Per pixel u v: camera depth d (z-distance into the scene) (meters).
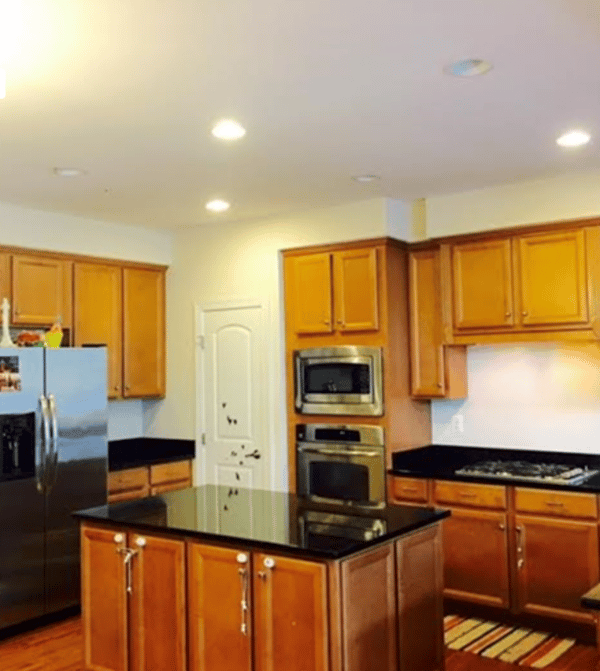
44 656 4.09
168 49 2.54
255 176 4.28
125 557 3.24
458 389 5.08
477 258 4.73
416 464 5.10
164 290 6.06
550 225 4.44
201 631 3.00
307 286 5.27
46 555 4.55
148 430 6.20
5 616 4.34
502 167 4.17
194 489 4.05
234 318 5.67
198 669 3.00
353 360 5.00
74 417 4.73
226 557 2.93
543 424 4.88
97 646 3.35
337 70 2.76
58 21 2.32
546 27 2.43
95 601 3.36
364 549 2.77
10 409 4.40
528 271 4.52
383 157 3.93
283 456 5.39
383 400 4.88
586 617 4.10
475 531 4.49
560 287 4.41
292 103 3.09
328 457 5.14
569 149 3.83
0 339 4.90
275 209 5.18
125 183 4.38
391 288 4.96
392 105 3.14
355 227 5.01
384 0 2.24
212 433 5.78
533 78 2.86
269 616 2.81
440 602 3.20
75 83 2.83
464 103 3.13
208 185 4.46
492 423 5.08
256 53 2.59
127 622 3.24
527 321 4.52
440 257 4.90
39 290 5.07
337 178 4.35
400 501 4.80
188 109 3.14
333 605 2.64
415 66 2.73
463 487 4.54
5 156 3.80
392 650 2.90
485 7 2.29
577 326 4.36
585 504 4.11
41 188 4.47
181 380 5.98
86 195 4.67
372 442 4.93
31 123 3.30
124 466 5.28
